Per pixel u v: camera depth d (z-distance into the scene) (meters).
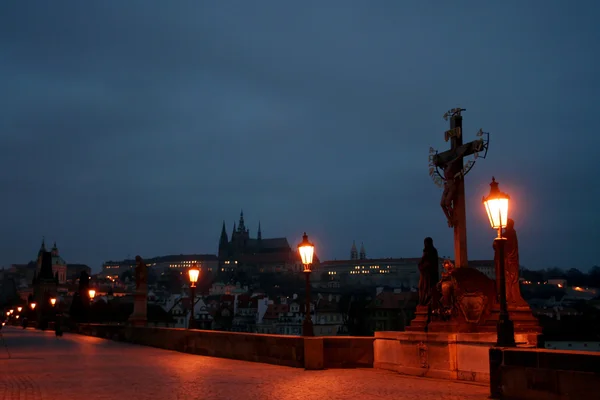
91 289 69.19
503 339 13.60
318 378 18.30
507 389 13.10
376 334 20.86
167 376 19.31
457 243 19.08
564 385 11.92
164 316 121.69
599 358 11.38
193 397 14.59
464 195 19.30
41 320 79.25
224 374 19.81
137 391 15.71
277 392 15.37
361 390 15.48
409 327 19.55
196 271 32.31
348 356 21.31
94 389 16.11
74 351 32.66
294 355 22.06
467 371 16.77
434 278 19.95
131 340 41.56
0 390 15.88
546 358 12.32
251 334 25.34
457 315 17.94
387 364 20.05
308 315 22.08
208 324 181.25
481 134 18.59
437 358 17.67
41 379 18.53
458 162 19.36
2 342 42.41
